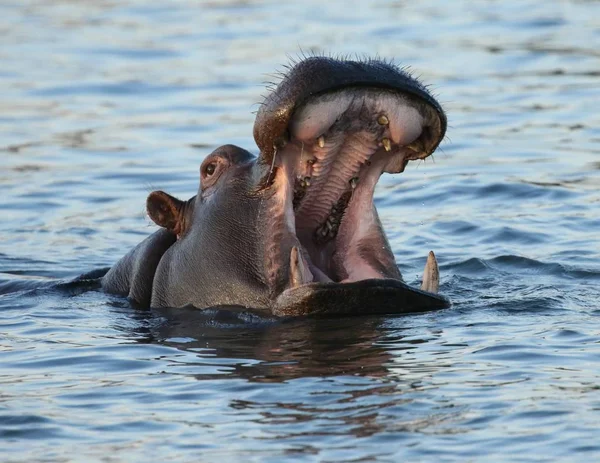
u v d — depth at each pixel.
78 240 61.03
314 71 36.19
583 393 32.00
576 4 128.50
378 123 37.53
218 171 43.56
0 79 103.44
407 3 134.62
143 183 71.94
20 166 76.69
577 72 96.94
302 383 33.75
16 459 29.08
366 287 38.94
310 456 28.33
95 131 85.50
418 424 30.09
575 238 55.97
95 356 38.06
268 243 40.72
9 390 34.59
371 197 40.44
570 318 40.34
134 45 117.12
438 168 72.06
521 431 29.41
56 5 145.00
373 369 34.75
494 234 57.69
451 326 39.25
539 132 79.38
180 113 89.75
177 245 44.81
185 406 32.44
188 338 39.69
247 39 117.12
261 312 40.75
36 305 46.62
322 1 139.00
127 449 29.44
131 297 46.81
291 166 39.47
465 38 112.25
